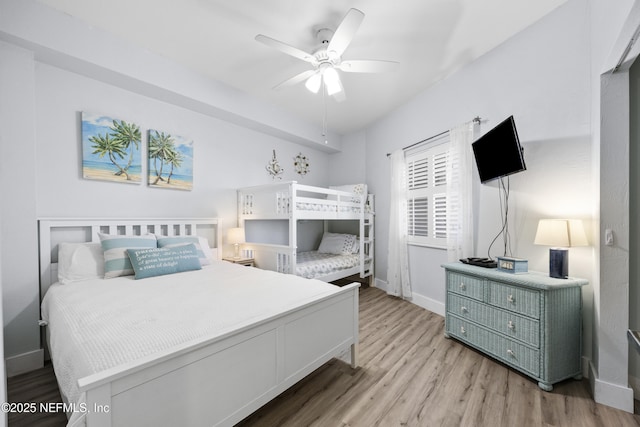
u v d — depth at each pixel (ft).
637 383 5.39
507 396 5.55
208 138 11.28
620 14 4.57
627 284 5.31
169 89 9.02
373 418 4.94
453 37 7.83
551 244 6.14
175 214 10.35
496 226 8.25
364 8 6.68
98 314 4.77
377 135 14.46
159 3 6.63
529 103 7.47
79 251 7.52
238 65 9.35
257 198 11.77
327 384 5.95
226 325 4.38
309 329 5.45
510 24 7.36
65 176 7.95
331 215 11.84
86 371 3.24
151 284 6.72
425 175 11.21
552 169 6.95
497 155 7.35
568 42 6.67
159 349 3.66
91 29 7.46
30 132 6.84
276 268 10.67
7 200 6.57
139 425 3.16
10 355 6.59
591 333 6.10
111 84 8.68
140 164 9.35
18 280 6.71
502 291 6.64
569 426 4.77
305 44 8.09
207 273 7.97
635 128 5.52
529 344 6.03
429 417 4.97
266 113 12.20
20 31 6.43
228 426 4.06
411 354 7.27
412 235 11.88
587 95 6.35
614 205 5.42
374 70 7.43
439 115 10.42
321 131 15.31
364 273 14.05
